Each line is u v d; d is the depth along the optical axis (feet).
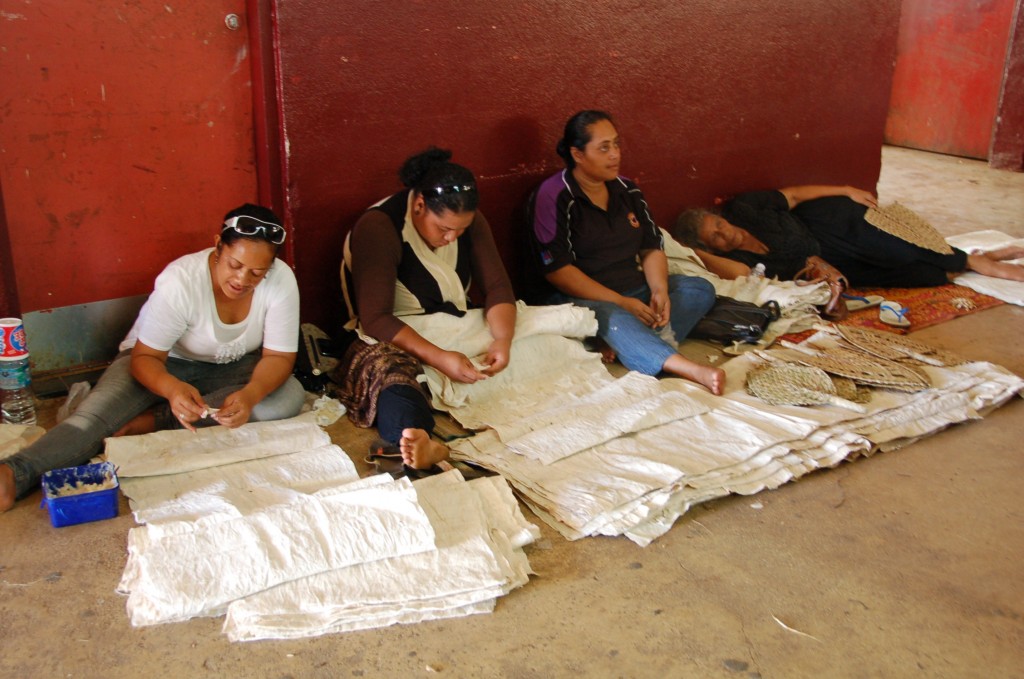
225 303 10.00
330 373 11.61
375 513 8.34
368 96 11.89
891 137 28.53
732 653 7.55
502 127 13.17
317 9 11.17
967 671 7.47
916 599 8.27
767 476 9.87
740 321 13.24
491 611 7.84
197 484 9.19
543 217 12.87
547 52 13.24
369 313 10.82
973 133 26.37
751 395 11.41
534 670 7.29
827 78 16.88
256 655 7.26
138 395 9.97
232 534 8.08
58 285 11.19
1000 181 24.12
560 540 8.84
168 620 7.48
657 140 15.01
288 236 11.92
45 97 10.44
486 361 11.22
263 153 11.73
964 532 9.27
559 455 9.90
